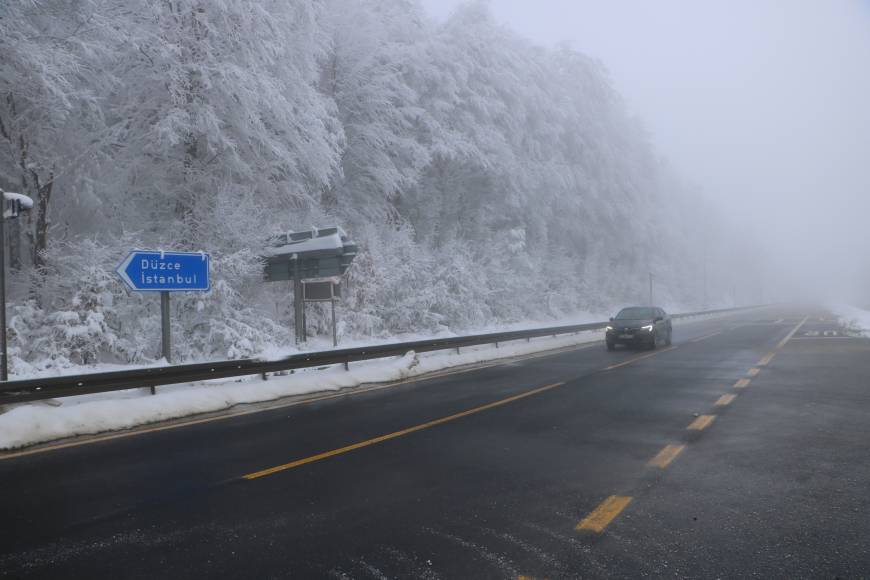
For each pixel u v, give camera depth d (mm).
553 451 6652
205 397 9883
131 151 17672
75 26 14969
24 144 15008
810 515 4504
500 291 32875
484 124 32406
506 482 5477
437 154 29703
